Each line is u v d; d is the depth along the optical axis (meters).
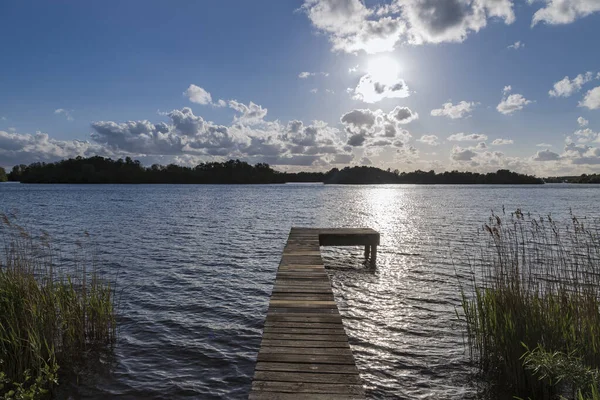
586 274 7.47
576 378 4.92
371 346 7.87
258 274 14.15
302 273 9.68
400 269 14.93
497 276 7.45
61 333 7.20
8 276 7.56
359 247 19.89
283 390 4.20
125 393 6.10
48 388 6.09
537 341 5.91
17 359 6.16
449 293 11.62
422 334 8.47
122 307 10.17
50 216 35.00
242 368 7.01
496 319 6.58
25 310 6.79
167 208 45.97
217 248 19.47
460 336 8.34
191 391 6.21
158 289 11.99
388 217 36.78
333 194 100.44
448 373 6.73
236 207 49.25
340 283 12.84
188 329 8.75
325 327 6.08
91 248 18.97
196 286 12.41
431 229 27.17
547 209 45.88
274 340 5.56
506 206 52.09
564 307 6.41
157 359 7.27
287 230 26.73
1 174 188.62
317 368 4.71
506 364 6.22
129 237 22.88
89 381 6.40
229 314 9.81
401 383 6.43
